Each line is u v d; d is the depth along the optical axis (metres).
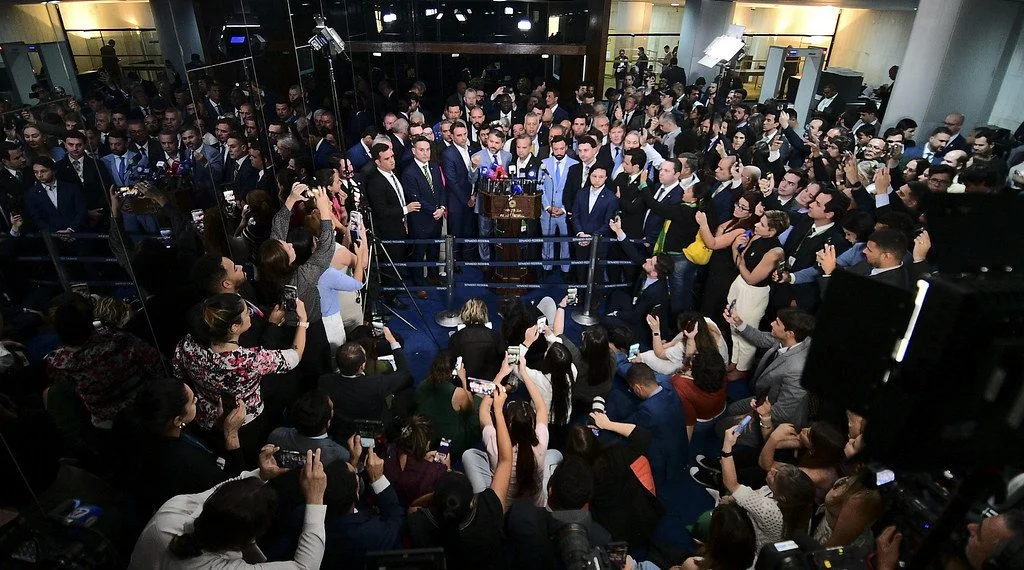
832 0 12.62
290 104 5.83
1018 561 1.44
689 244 5.00
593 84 11.44
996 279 1.09
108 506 2.32
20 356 2.10
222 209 3.86
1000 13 7.97
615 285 5.71
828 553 2.00
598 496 2.88
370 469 2.75
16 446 1.98
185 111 3.41
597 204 5.68
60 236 2.30
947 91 8.38
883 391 1.17
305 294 3.80
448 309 5.65
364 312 5.17
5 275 2.06
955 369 1.05
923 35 8.24
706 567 2.30
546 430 3.17
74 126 2.34
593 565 2.14
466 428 3.67
